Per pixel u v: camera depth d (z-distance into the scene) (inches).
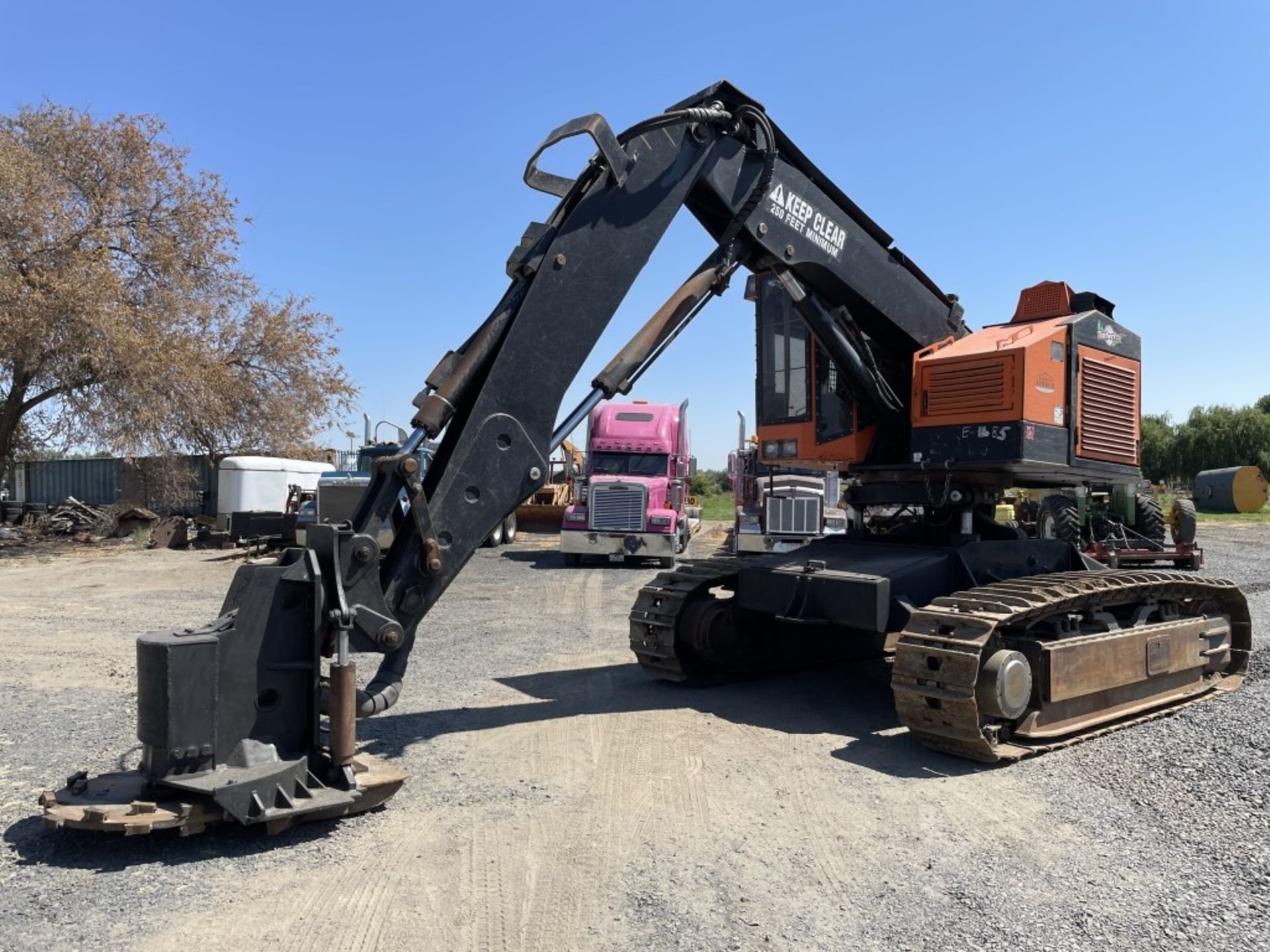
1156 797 186.2
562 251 201.8
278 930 129.6
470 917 134.0
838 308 261.7
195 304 908.0
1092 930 131.0
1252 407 2127.2
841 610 242.8
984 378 248.5
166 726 154.7
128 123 894.4
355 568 175.8
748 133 230.5
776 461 313.6
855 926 132.5
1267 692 276.5
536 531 1005.8
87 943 125.3
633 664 321.7
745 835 165.9
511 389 195.8
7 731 232.1
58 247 796.0
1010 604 216.1
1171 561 586.6
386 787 172.2
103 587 553.3
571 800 183.2
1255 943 126.7
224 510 855.1
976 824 171.9
